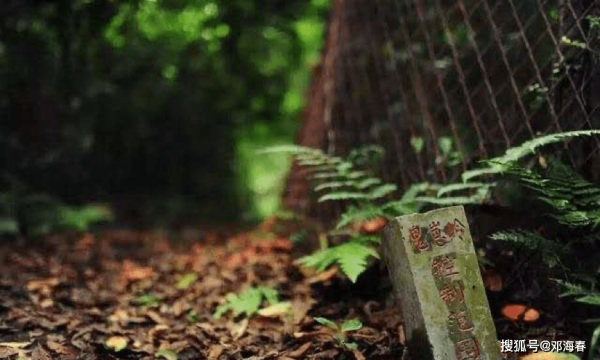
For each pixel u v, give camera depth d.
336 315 2.38
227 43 4.33
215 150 5.74
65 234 3.78
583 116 2.25
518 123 2.43
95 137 4.81
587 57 2.25
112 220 4.58
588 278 2.12
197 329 2.39
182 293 2.71
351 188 2.93
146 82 4.72
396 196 2.83
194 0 3.60
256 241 3.31
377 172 2.97
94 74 4.03
